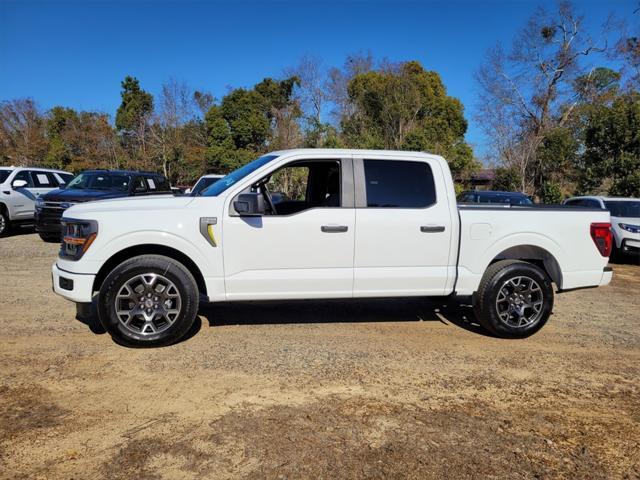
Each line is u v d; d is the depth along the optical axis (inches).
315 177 225.9
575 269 209.8
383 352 185.5
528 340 206.2
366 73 1473.9
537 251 208.1
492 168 1217.4
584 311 262.1
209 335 198.2
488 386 157.6
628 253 428.1
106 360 168.2
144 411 134.0
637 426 134.3
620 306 276.7
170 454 114.0
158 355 174.2
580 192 845.8
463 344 198.4
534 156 996.6
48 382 150.1
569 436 127.8
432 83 1499.8
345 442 121.3
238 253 181.5
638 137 767.1
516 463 114.6
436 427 130.1
